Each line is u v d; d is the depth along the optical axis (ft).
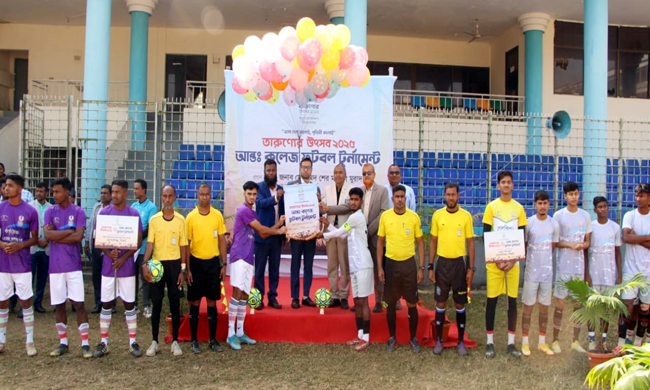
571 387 15.85
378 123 26.48
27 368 16.97
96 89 33.53
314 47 18.51
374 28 51.85
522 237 17.85
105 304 18.10
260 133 26.04
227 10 46.65
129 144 39.45
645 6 45.65
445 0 43.91
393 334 19.15
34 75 51.72
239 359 18.01
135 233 17.71
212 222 18.67
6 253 17.99
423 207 29.32
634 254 19.16
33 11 47.83
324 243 22.22
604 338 18.97
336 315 19.99
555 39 49.39
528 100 47.52
